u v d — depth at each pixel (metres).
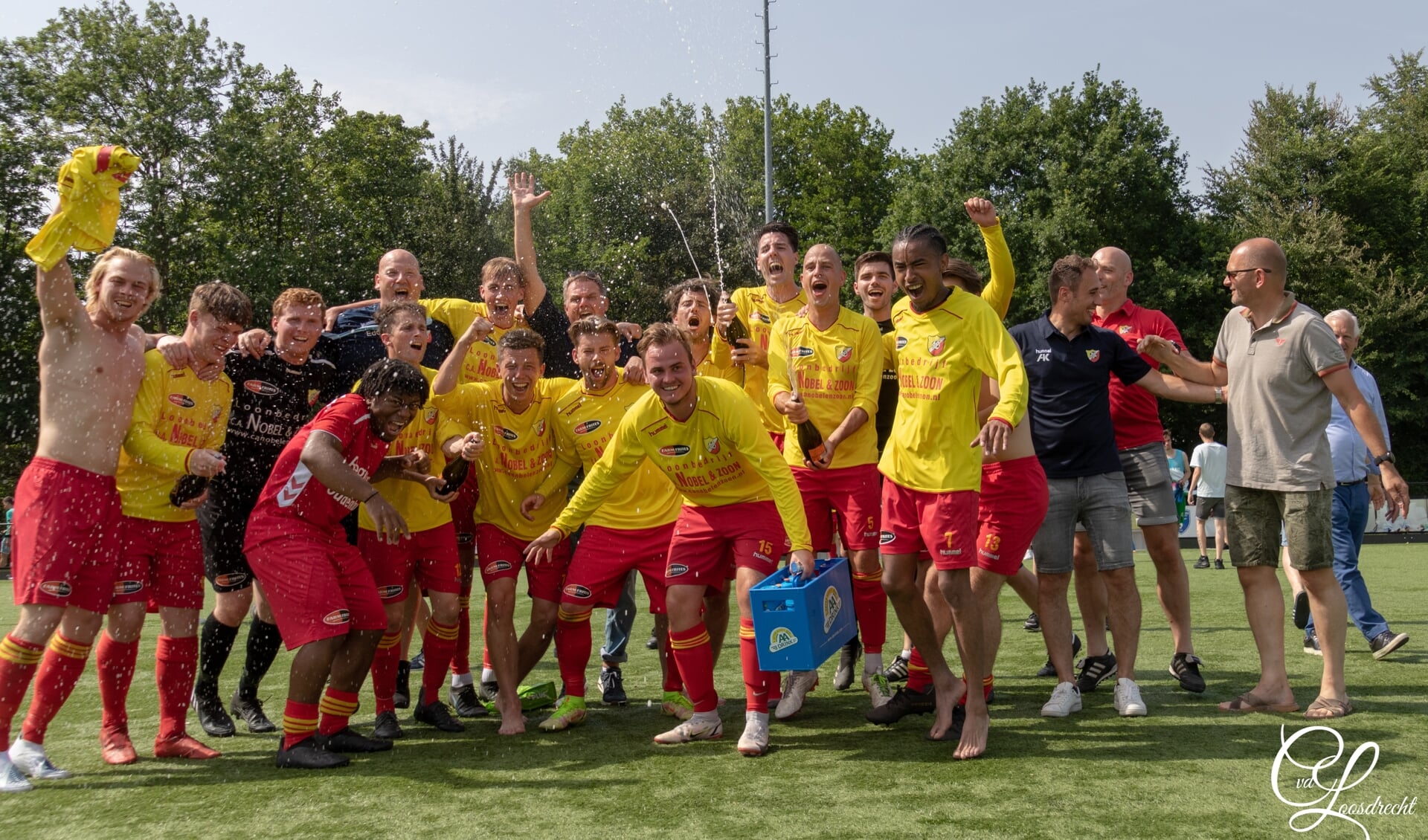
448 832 2.98
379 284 5.38
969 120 32.47
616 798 3.28
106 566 3.77
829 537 4.92
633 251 28.36
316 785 3.53
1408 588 9.43
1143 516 5.02
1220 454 12.62
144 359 3.99
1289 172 35.03
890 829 2.91
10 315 21.22
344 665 4.00
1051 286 4.71
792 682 4.57
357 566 4.07
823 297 4.68
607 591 4.59
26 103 24.89
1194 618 7.42
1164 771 3.46
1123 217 29.78
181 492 3.84
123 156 3.64
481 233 26.66
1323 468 4.25
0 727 3.58
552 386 4.77
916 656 4.50
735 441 4.04
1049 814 3.02
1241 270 4.39
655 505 4.58
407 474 4.28
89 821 3.14
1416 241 34.47
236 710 4.62
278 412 4.62
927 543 3.85
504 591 4.50
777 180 37.28
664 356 3.97
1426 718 4.12
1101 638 5.03
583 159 30.64
